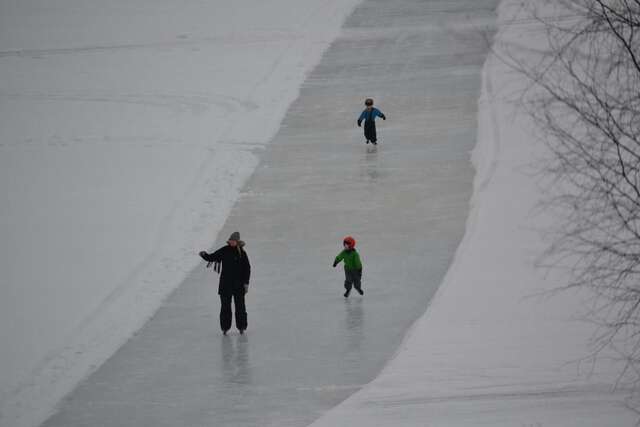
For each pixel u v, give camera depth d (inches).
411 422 1469.0
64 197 3472.0
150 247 2849.4
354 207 3078.2
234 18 6948.8
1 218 3260.3
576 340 1710.1
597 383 1547.7
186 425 1670.8
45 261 2773.1
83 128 4554.6
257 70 5423.2
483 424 1428.4
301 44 5940.0
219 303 2370.8
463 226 2802.7
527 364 1646.2
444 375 1644.9
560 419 1413.6
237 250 2134.6
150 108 4845.0
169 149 4045.3
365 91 4724.4
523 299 1862.7
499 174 2938.0
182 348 2081.7
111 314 2326.5
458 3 6461.6
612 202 1217.4
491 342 1768.0
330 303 2288.4
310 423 1620.3
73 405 1825.8
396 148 3752.5
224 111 4635.8
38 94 5359.3
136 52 6220.5
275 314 2247.8
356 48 5654.5
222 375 1907.0
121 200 3371.1
